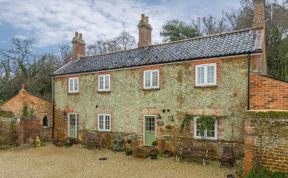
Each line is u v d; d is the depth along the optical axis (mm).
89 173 12969
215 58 15188
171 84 16891
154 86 17750
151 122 17891
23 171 13562
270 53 25312
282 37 25641
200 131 15602
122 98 19328
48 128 23734
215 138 15039
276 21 25766
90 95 21375
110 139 19797
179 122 16422
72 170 13578
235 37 16469
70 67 23906
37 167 14344
